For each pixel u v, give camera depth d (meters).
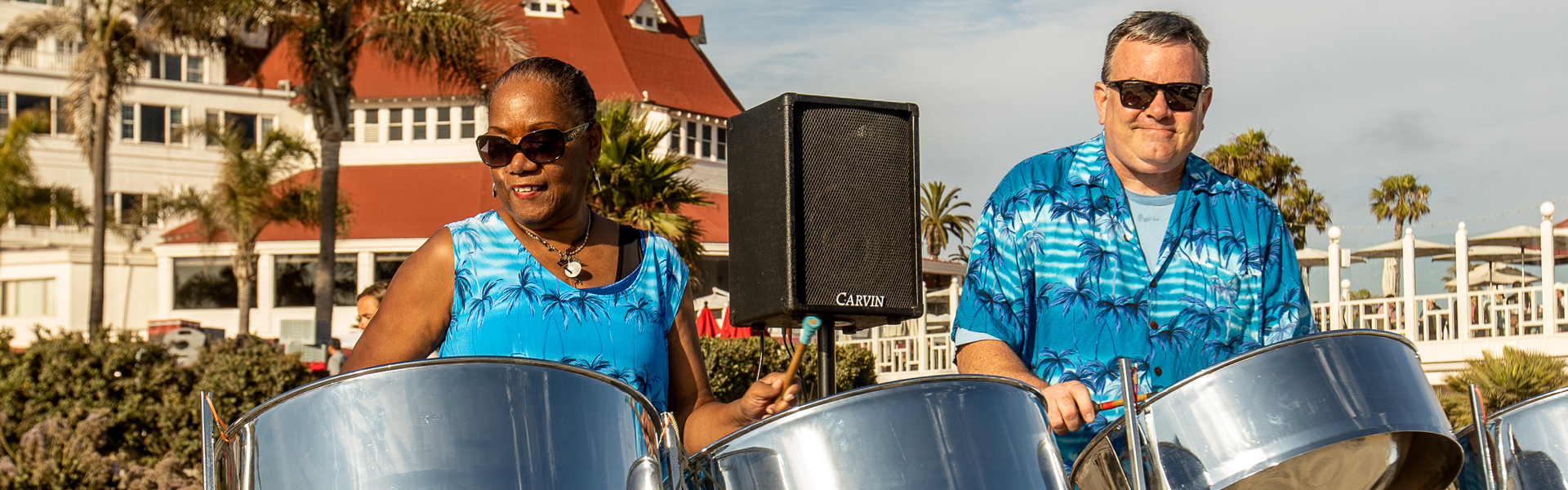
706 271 22.59
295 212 18.55
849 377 11.61
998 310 2.33
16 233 24.69
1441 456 1.93
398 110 23.47
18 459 7.07
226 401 8.22
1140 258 2.33
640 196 12.86
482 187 22.22
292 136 19.30
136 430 8.02
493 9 12.31
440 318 1.83
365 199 22.30
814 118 2.67
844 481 1.60
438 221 21.53
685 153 23.73
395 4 12.18
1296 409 1.78
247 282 19.78
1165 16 2.30
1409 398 1.84
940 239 38.12
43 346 8.23
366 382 1.49
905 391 1.64
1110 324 2.30
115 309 23.42
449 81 12.36
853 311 2.64
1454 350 8.77
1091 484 1.93
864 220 2.68
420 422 1.48
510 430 1.49
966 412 1.65
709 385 2.01
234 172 18.52
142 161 25.09
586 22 24.56
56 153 24.86
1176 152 2.28
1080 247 2.33
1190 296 2.32
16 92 24.75
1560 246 12.01
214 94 25.47
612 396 1.58
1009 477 1.64
